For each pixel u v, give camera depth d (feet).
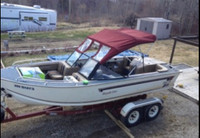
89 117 17.10
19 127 15.23
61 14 94.38
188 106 19.97
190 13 69.67
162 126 16.61
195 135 15.75
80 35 53.11
